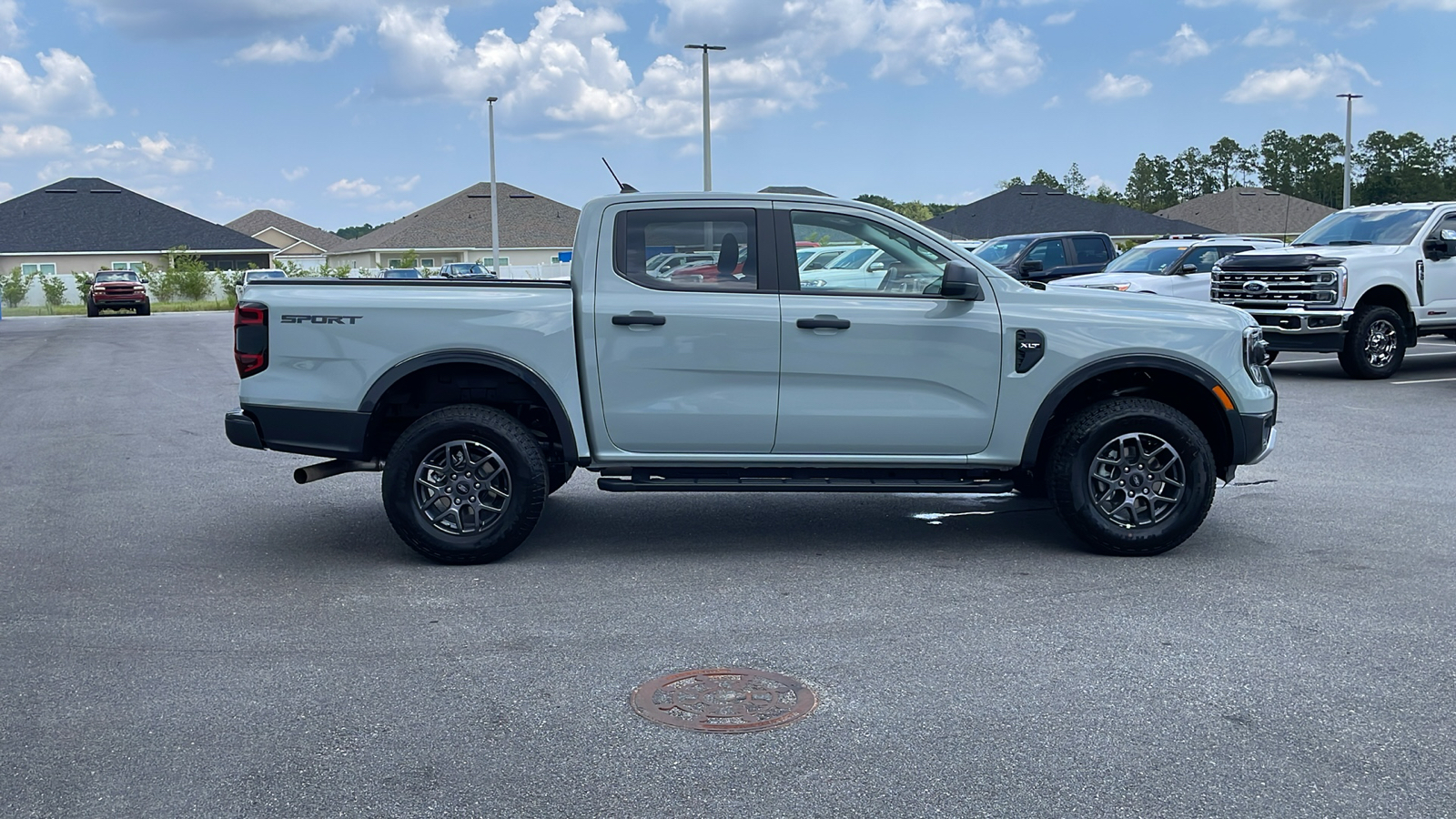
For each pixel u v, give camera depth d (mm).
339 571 6129
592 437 6191
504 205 65375
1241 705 4176
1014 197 51312
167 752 3869
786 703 4242
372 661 4734
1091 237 21375
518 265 63031
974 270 6066
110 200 61625
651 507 7711
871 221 6293
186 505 7910
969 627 5094
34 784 3637
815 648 4836
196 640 5008
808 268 6234
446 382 6441
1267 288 14781
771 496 8094
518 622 5227
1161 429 6184
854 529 7039
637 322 6090
